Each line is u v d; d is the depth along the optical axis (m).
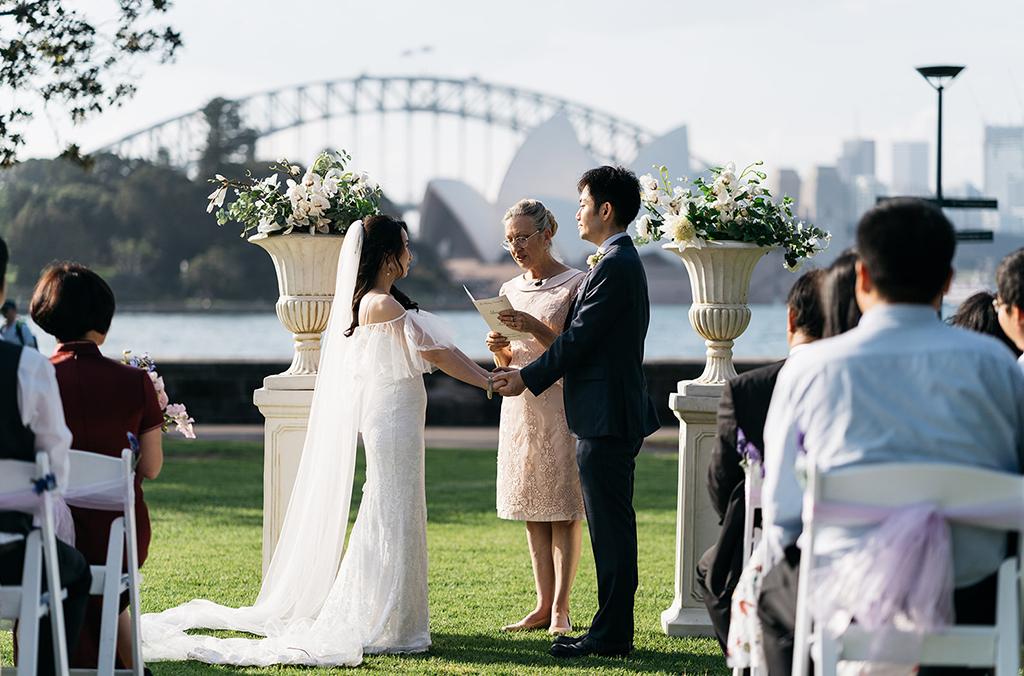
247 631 5.48
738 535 3.68
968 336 2.91
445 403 17.47
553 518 5.52
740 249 5.38
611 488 5.04
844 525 2.83
